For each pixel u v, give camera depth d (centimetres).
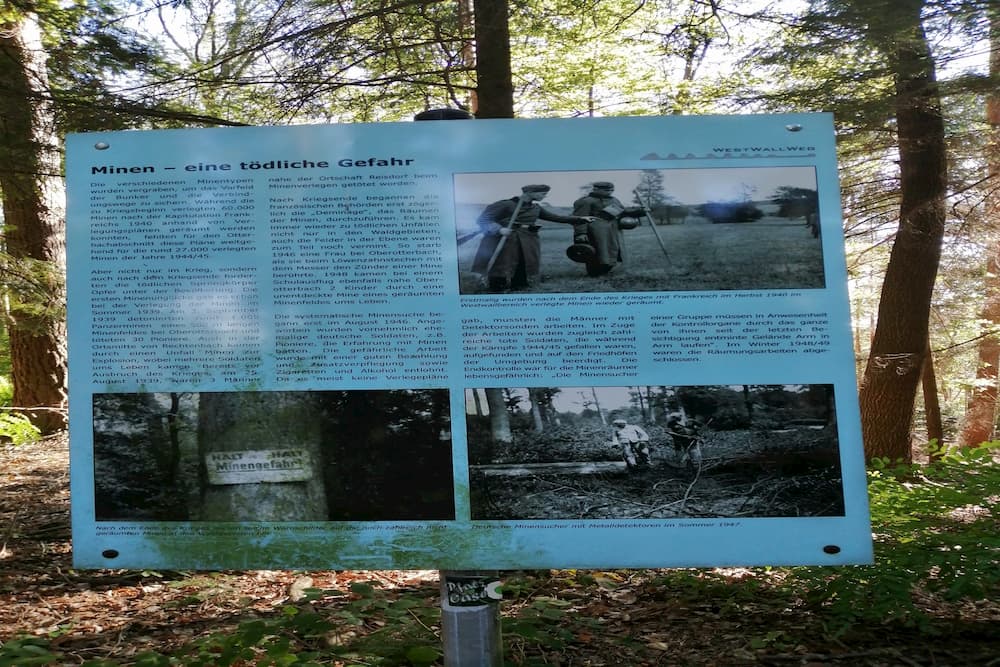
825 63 733
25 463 882
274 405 285
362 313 283
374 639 336
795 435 277
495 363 281
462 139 285
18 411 1041
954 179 846
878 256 1172
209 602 451
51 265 868
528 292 282
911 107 702
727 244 283
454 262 283
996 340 1259
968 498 408
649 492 278
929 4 570
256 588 486
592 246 283
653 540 278
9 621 413
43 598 456
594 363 281
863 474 275
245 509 285
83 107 517
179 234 288
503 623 340
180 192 288
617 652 367
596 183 285
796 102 707
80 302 289
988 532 375
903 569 359
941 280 1034
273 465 285
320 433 284
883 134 859
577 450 280
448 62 585
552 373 281
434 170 285
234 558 286
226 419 285
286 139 287
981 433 1450
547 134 286
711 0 607
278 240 286
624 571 503
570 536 279
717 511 277
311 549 284
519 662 339
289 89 561
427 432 282
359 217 285
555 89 1247
